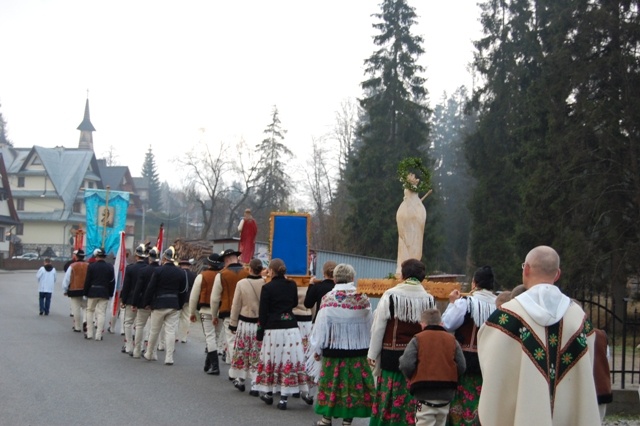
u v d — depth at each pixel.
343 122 53.97
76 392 10.16
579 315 4.09
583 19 27.06
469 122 62.72
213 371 12.18
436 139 69.81
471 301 7.05
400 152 40.53
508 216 37.50
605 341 6.35
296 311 10.78
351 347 8.30
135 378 11.52
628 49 26.53
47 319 21.34
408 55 41.66
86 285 16.56
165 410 9.22
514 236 30.47
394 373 7.23
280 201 57.69
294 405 9.95
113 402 9.57
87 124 127.19
